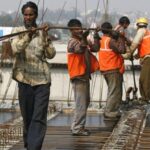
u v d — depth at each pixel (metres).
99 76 25.58
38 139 14.16
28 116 14.66
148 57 22.39
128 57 22.55
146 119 20.73
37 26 14.53
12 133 17.61
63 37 27.22
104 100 25.59
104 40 20.97
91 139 17.23
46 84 14.32
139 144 16.44
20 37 14.12
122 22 23.17
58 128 19.03
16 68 14.41
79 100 17.77
